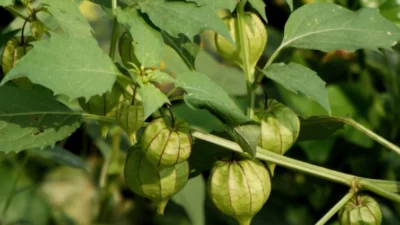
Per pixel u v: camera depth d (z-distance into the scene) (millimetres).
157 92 579
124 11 605
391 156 867
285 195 892
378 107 881
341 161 867
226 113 586
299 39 650
